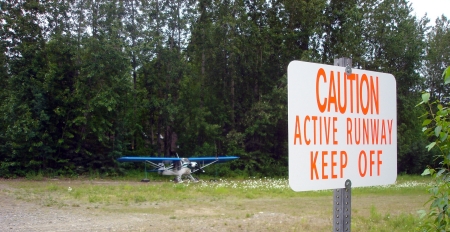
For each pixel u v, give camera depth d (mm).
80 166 24719
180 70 27609
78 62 24578
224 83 29312
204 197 14648
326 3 28953
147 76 27422
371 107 2441
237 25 27906
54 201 12906
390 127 2518
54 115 23781
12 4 24375
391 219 9570
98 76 23938
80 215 10367
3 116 22859
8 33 23938
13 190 16203
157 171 24531
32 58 23625
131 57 26234
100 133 24219
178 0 28000
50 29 25125
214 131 27469
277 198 14594
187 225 9031
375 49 31359
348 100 2350
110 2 25578
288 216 10438
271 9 29453
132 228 8664
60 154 24375
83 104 24234
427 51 37656
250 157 28000
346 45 27781
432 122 2336
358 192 16922
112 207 11914
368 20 31359
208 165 25328
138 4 27375
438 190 2258
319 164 2211
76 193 14898
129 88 24625
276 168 28000
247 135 28906
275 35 28156
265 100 28234
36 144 22594
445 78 2168
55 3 24844
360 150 2365
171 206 12266
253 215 10578
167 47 27547
